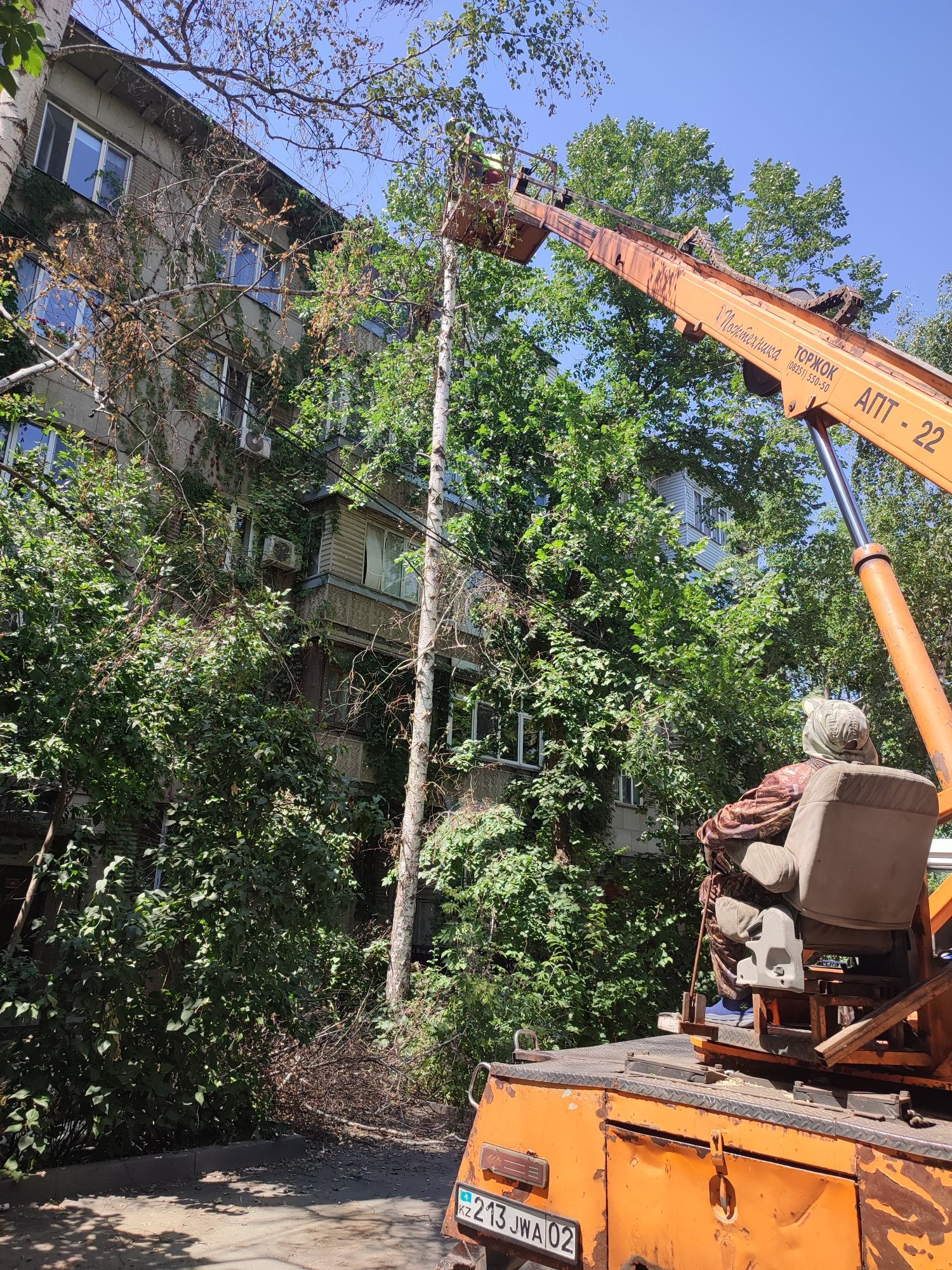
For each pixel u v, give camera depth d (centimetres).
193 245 1012
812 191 2052
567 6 746
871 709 1731
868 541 442
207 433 1641
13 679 725
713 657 1318
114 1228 539
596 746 1363
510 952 1234
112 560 879
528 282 1725
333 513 1778
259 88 729
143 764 761
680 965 1402
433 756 1630
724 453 1944
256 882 720
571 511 1445
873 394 456
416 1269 512
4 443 1332
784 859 303
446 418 1384
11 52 418
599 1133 296
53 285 856
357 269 983
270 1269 495
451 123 752
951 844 521
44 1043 609
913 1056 303
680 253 654
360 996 1138
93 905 641
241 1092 736
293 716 817
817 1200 242
